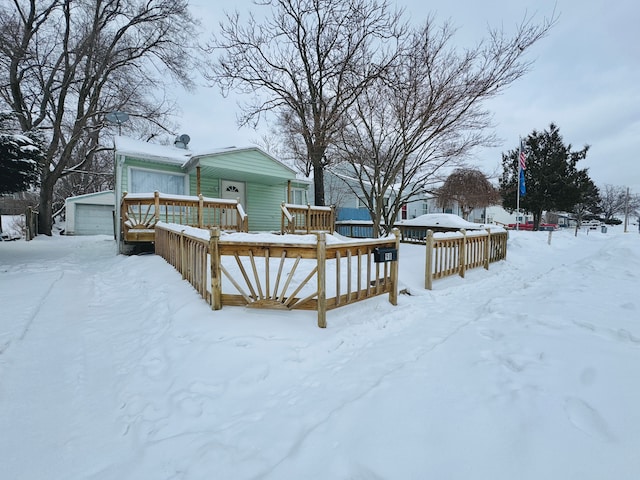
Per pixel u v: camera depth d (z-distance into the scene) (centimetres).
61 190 2250
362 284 459
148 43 1498
